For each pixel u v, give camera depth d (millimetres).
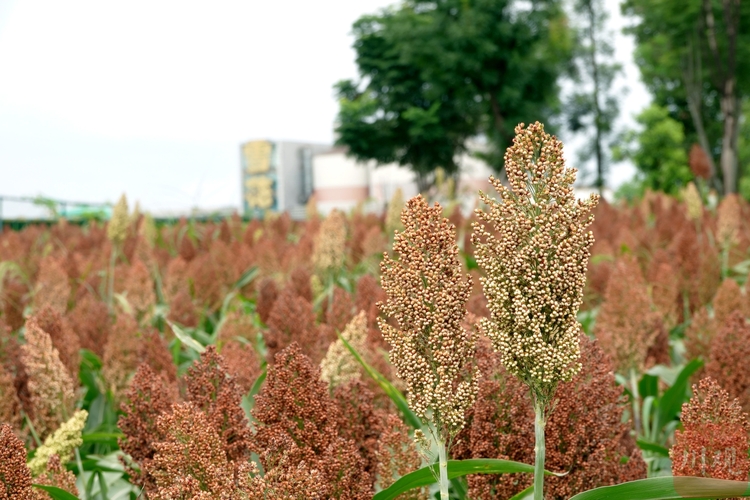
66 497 3002
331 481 2812
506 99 44250
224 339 6566
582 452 3121
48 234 21125
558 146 2242
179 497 2438
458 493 3736
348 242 14750
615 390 3383
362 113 49125
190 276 10359
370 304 6809
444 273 2375
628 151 57406
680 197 26047
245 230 20188
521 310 2234
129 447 3244
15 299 8664
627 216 19156
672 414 5324
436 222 2373
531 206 2277
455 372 2375
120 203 11422
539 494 2320
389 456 3102
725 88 39188
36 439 4270
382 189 68688
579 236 2227
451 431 2414
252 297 11805
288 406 2965
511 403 3145
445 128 48938
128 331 5773
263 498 2383
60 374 4312
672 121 55375
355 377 4012
